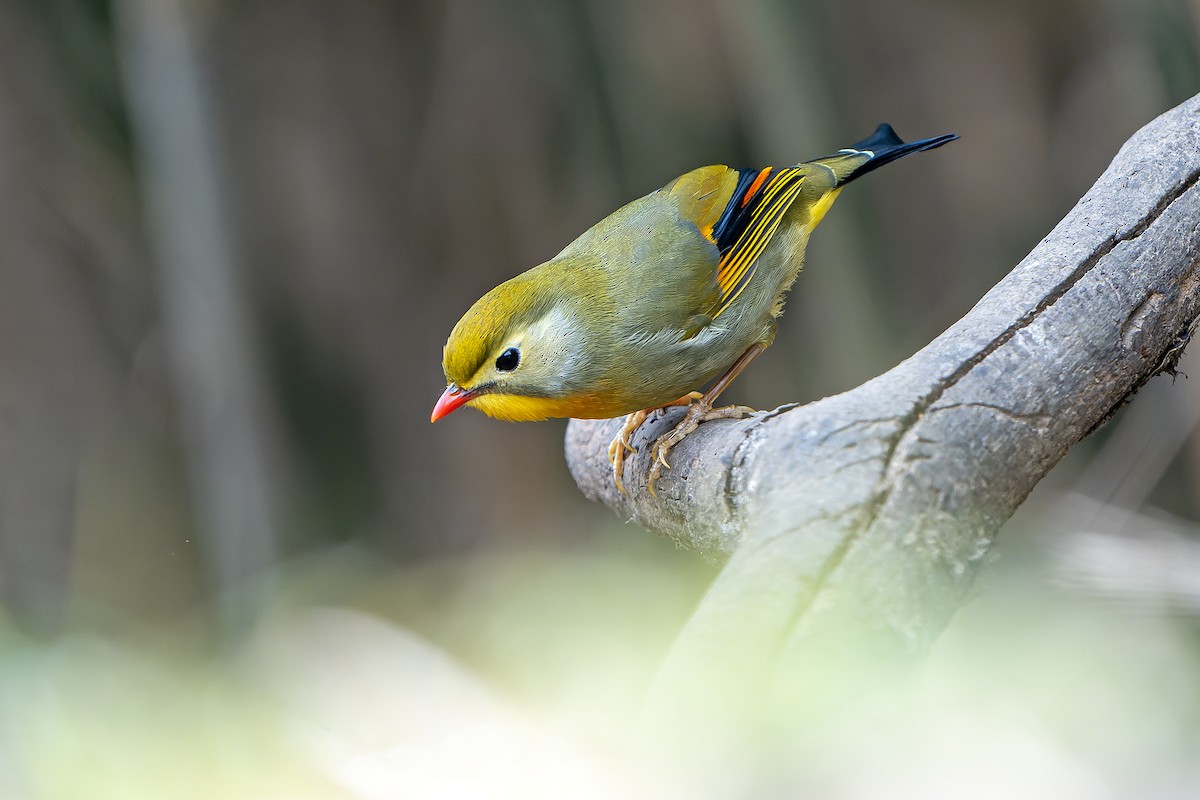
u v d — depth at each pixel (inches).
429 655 323.9
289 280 559.2
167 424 592.1
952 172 590.2
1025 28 582.2
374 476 577.3
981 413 189.8
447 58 569.6
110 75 539.5
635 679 240.5
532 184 564.7
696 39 549.3
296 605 485.7
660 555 455.5
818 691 164.6
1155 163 217.0
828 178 327.9
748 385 598.5
